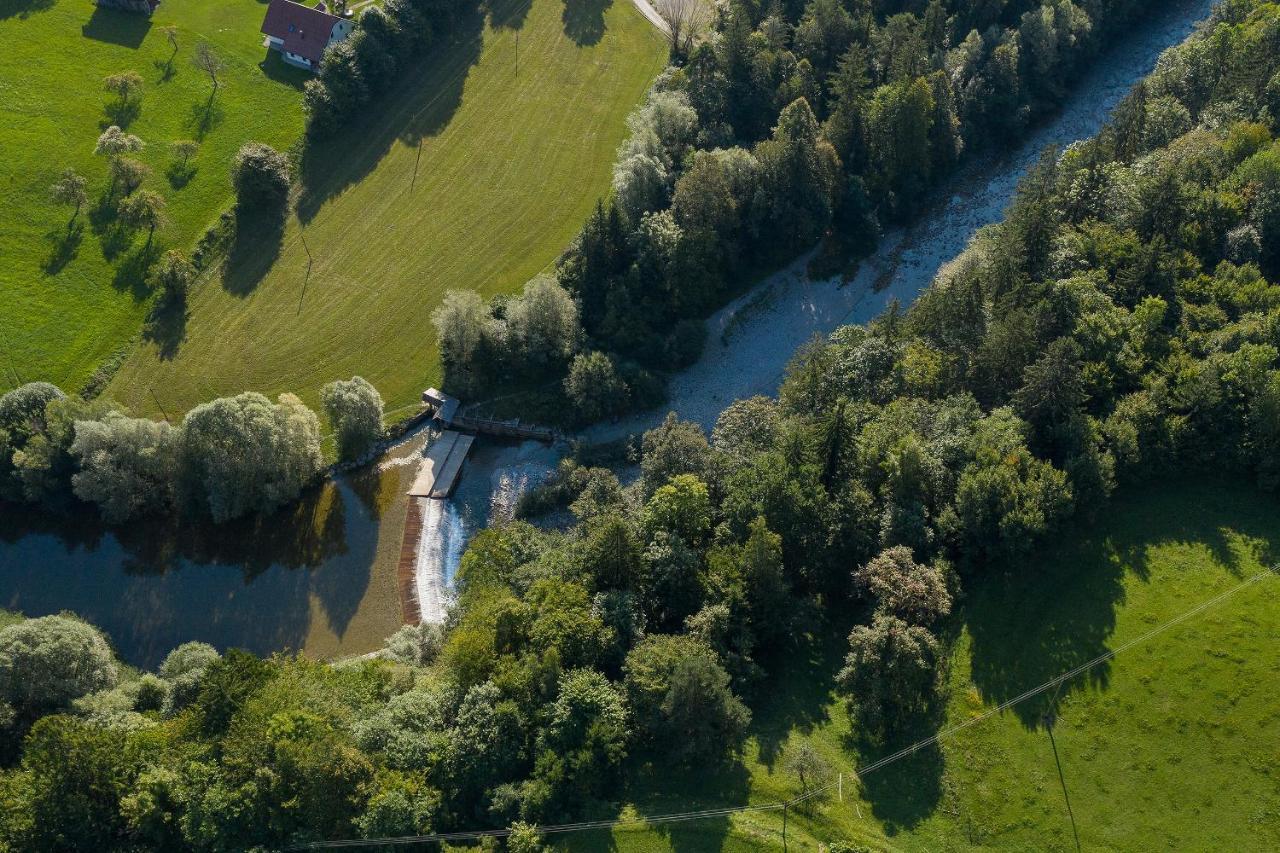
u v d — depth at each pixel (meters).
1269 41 137.12
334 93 160.50
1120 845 78.31
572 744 82.50
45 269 143.50
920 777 82.88
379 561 118.38
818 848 78.06
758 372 136.88
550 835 79.38
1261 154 119.81
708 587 92.62
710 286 140.25
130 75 163.12
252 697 85.31
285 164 155.00
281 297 142.62
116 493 118.56
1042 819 80.00
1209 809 79.62
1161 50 172.88
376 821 77.12
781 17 163.25
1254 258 116.06
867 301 143.88
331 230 150.62
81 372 134.12
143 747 84.12
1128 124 135.25
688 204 136.12
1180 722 84.50
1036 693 87.31
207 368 135.12
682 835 79.19
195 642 105.19
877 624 85.06
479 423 130.38
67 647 96.88
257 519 121.69
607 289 135.62
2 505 124.31
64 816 79.38
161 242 146.88
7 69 167.88
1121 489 101.75
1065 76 167.50
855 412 106.56
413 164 159.25
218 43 174.00
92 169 154.38
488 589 97.56
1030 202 127.56
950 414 103.88
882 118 147.88
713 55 157.75
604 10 184.25
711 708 81.50
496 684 85.69
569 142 162.38
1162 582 93.94
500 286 143.12
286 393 131.25
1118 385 106.38
